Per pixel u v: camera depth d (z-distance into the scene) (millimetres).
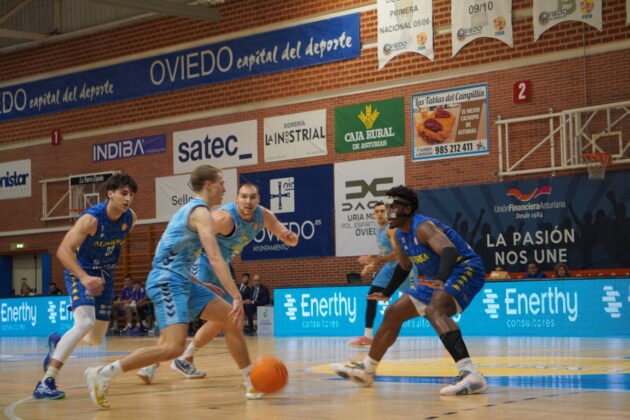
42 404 5297
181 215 5180
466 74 17938
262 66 20797
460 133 17969
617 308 13281
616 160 16047
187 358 7055
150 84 22641
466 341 12406
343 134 19531
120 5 19500
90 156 23750
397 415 4328
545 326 13922
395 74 18844
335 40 19688
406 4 18688
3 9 25062
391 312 5723
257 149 20844
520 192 17141
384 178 18922
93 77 23688
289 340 14461
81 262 5926
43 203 24484
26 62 25047
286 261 20281
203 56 21734
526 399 4902
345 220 19438
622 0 16203
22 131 25094
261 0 20812
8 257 25219
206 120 21688
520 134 17297
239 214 6062
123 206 5867
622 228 15977
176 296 5090
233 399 5332
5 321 21469
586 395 5066
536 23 17125
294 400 5168
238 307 4930
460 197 17844
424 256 5512
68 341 5676
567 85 16766
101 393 4879
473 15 17859
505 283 14359
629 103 15938
